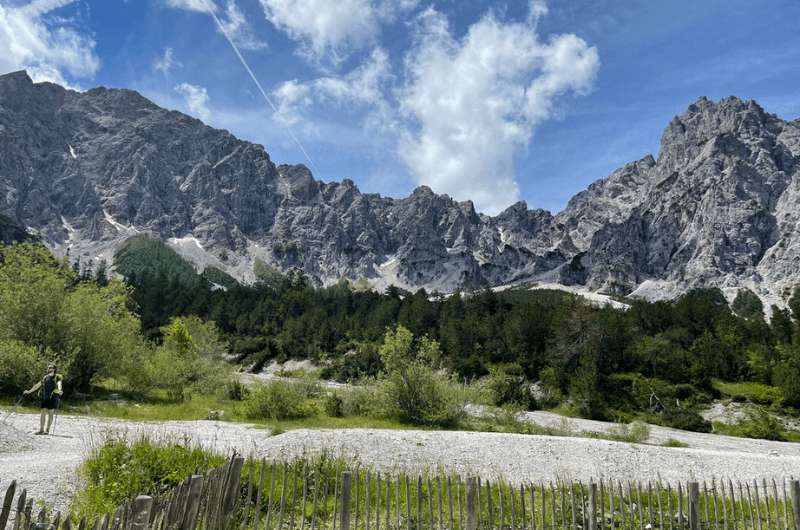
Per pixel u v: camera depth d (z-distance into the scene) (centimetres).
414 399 3303
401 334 3459
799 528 1295
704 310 10200
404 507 1238
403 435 1994
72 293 3312
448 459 1786
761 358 7638
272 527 1068
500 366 8194
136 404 3064
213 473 956
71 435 1830
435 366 3519
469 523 1083
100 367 3316
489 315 10275
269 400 2983
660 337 8331
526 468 1795
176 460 1148
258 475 1218
